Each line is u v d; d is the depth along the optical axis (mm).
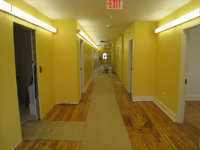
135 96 4266
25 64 3816
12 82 2039
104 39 8797
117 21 3996
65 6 2729
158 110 3578
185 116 3197
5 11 1860
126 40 5492
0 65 1802
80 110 3574
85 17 3520
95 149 2102
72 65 3848
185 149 2109
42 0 2406
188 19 2402
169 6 2744
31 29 2648
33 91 3195
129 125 2816
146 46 4086
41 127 2721
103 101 4273
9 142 1980
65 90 3955
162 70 3623
